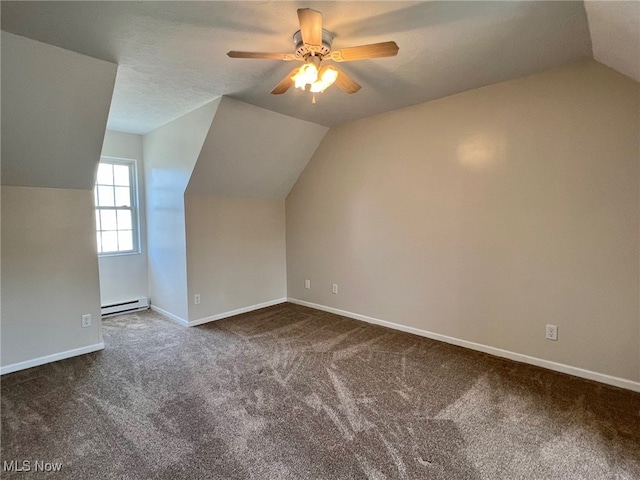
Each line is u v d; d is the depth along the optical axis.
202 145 3.38
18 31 1.96
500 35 2.05
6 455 1.77
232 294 4.23
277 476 1.63
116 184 4.24
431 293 3.36
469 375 2.61
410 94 3.05
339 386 2.46
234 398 2.31
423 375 2.62
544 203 2.64
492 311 2.97
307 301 4.64
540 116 2.61
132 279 4.38
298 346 3.21
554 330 2.65
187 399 2.30
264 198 4.54
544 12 1.81
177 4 1.72
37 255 2.86
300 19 1.60
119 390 2.42
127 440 1.88
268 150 3.89
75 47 2.16
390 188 3.60
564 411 2.13
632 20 1.56
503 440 1.87
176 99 3.11
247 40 2.10
